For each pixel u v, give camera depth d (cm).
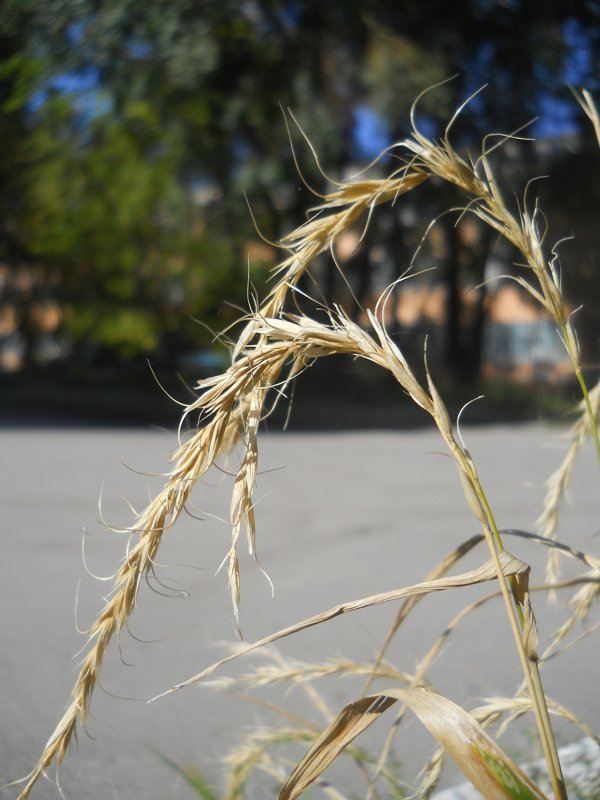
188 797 273
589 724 315
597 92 1588
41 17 1695
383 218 1709
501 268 2009
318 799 261
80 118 1973
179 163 1975
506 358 3195
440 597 532
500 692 360
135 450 1275
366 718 127
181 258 2070
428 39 1645
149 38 1719
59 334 2527
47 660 418
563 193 1725
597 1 1625
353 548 671
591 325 1911
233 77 1748
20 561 622
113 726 338
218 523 732
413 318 2648
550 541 140
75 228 2108
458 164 134
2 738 327
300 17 1684
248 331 132
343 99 1734
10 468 1091
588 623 412
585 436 169
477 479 123
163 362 2323
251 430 125
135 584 118
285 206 1873
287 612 501
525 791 112
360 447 1361
